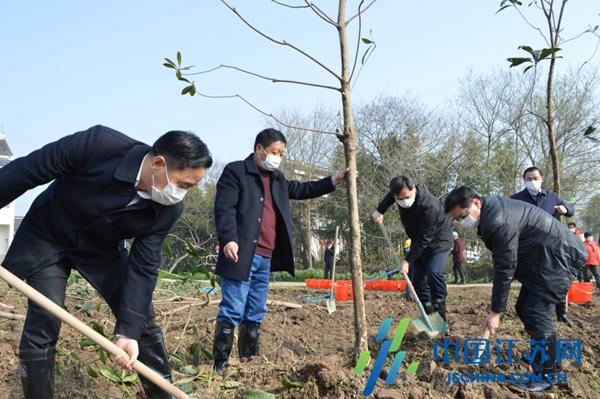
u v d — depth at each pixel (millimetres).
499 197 4180
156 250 3012
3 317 5398
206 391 3637
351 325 6762
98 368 3941
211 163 2738
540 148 23719
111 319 5578
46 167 2674
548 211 6285
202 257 5418
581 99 22312
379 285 12719
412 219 5719
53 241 2957
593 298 10078
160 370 3262
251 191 4348
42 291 2914
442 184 24250
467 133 24656
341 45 3855
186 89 3770
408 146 24234
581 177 22938
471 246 25062
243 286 4270
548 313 4086
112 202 2795
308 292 12453
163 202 2803
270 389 3604
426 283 6098
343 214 27547
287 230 4504
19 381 3996
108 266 3102
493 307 4078
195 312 6648
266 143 4352
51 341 2943
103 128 2863
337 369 3564
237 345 4922
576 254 4074
